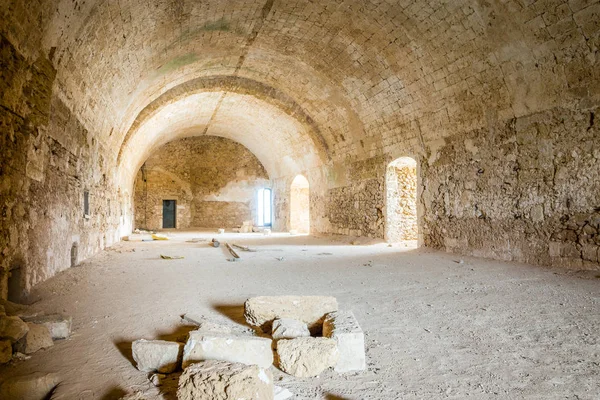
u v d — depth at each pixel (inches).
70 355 114.0
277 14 355.6
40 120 202.1
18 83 169.9
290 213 777.6
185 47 379.6
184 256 362.3
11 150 169.3
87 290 200.7
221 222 960.3
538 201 275.4
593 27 223.3
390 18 321.7
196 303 175.2
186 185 946.1
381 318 153.2
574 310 159.5
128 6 233.3
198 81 539.2
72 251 280.5
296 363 103.6
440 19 294.5
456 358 113.9
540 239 273.7
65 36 198.1
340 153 574.2
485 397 91.1
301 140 661.3
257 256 358.9
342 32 369.1
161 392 92.0
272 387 88.0
